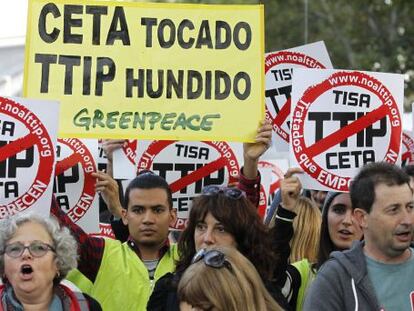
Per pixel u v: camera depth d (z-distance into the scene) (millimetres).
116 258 10750
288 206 10367
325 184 11578
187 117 11367
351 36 41000
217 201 9523
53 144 10633
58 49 11297
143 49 11406
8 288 9062
